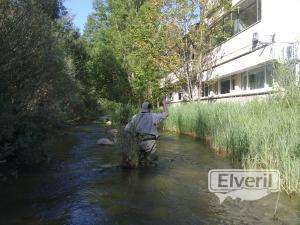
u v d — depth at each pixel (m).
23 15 10.47
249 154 9.47
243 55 18.94
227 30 22.44
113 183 8.66
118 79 35.19
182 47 24.20
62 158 12.05
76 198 7.48
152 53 25.02
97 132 21.44
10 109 9.92
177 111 20.94
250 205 6.91
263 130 9.52
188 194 7.70
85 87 39.94
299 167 7.36
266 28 16.20
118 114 28.86
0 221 6.22
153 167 10.45
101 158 12.02
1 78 9.89
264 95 16.72
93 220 6.26
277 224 5.93
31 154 10.67
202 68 23.97
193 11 23.53
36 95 11.82
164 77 28.11
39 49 10.95
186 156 12.23
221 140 12.56
